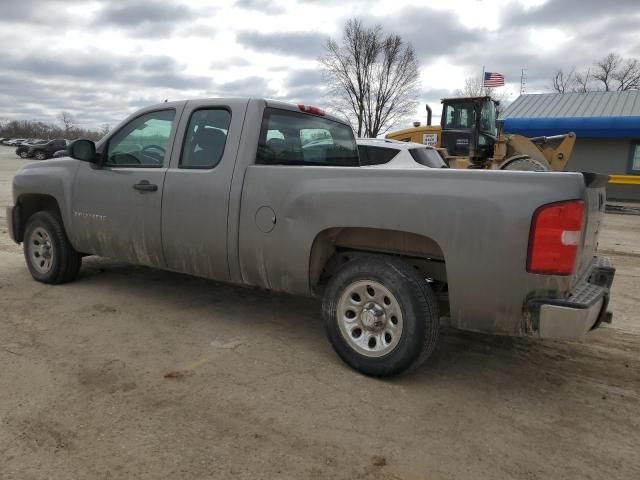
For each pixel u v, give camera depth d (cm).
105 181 514
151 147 496
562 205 312
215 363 397
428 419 327
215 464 274
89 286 583
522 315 330
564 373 401
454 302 348
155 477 262
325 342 447
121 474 263
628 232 1266
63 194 549
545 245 316
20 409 322
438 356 427
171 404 333
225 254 438
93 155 519
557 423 328
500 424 325
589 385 382
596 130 2412
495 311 337
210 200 439
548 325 319
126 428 304
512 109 2844
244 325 481
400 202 355
